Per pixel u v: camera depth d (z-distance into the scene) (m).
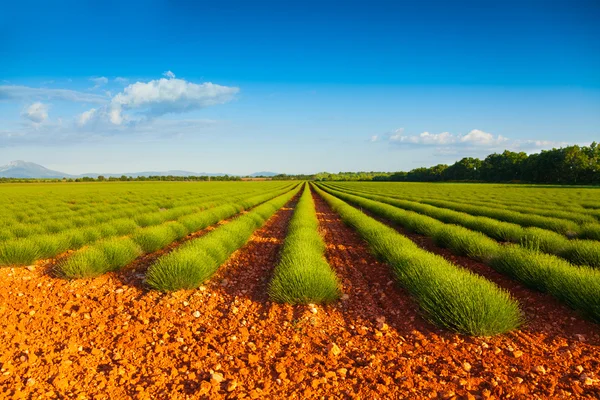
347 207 22.00
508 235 12.03
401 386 3.69
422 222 14.24
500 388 3.57
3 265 8.37
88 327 5.20
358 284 7.56
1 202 30.48
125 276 7.93
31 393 3.50
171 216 18.47
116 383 3.74
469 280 5.86
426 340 4.80
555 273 6.32
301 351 4.52
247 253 10.68
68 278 7.57
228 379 3.86
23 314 5.59
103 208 23.31
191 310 5.98
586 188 61.41
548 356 4.30
